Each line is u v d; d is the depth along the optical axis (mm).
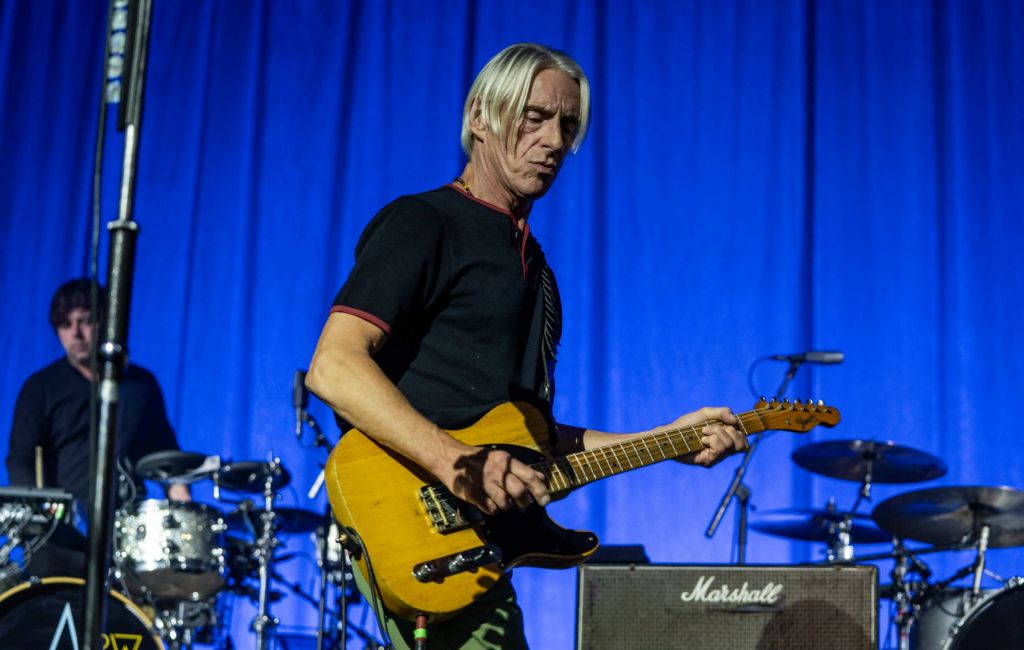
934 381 6410
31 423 5707
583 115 2631
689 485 6461
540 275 2631
